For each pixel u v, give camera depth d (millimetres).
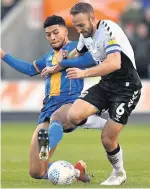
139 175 15539
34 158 13680
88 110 13094
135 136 28016
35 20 35969
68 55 13922
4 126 33531
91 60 13414
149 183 13844
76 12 12836
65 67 13828
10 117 36000
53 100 14078
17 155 20938
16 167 17500
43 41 36094
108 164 18219
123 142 25312
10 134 28938
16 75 36812
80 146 23969
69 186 13070
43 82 35906
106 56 12836
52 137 13227
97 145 24344
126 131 30594
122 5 33000
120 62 12719
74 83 14055
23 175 15492
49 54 14539
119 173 13641
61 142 25625
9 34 35969
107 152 13578
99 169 17000
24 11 36062
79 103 13133
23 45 36031
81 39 13617
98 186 13109
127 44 13023
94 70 12516
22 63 14766
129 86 13180
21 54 36000
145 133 29531
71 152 21766
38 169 13727
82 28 12906
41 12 35812
